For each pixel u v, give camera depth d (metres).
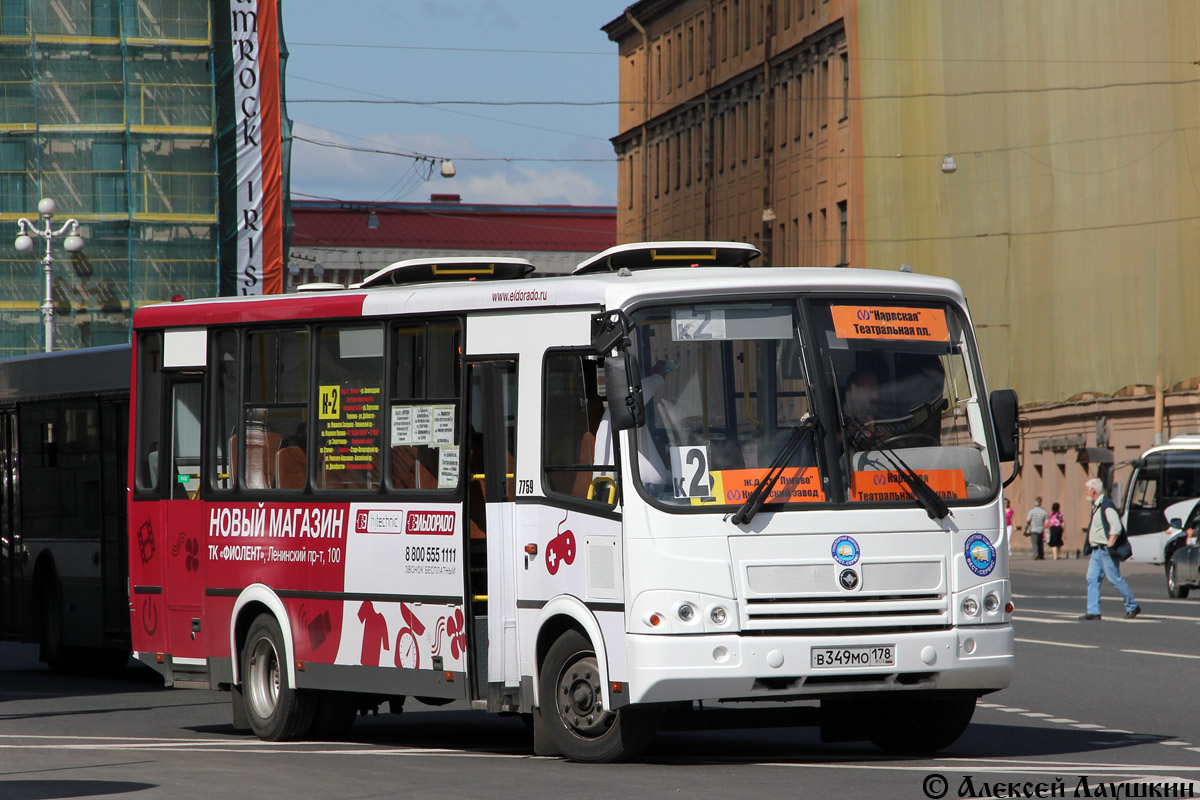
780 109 143.38
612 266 24.50
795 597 20.75
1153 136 94.88
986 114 110.56
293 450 26.06
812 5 136.12
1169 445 92.88
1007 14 107.88
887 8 122.12
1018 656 38.94
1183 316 93.56
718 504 20.80
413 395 24.25
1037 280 106.44
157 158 100.69
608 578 21.25
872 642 20.80
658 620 20.66
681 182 167.88
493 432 23.03
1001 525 21.67
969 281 113.38
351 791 19.34
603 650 21.30
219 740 26.30
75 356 38.66
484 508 23.23
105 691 36.19
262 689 26.38
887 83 122.62
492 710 22.81
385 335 24.70
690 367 21.14
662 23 172.50
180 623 27.94
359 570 24.73
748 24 150.12
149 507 28.70
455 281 26.34
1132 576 87.81
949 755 22.62
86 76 100.44
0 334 99.88
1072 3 101.25
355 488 25.00
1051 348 105.44
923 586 21.16
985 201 111.12
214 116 101.00
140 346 29.14
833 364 21.36
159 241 100.69
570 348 22.03
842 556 20.89
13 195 100.06
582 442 21.81
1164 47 93.75
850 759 22.30
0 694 35.50
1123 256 98.00
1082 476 105.56
